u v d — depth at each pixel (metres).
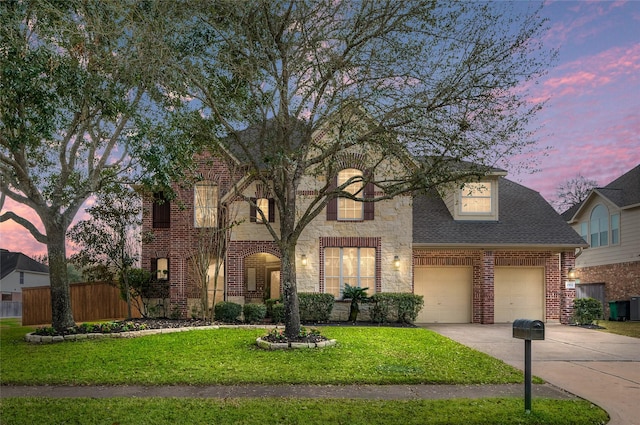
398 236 22.47
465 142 14.34
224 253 22.31
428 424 7.78
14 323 26.31
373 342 15.30
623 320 27.05
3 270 54.88
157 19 13.38
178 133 15.13
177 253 23.02
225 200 22.42
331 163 14.97
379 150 16.55
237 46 14.83
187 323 19.86
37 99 13.25
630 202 27.70
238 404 8.81
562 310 22.86
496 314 23.31
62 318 16.98
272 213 23.22
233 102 15.59
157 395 9.57
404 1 14.07
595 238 31.36
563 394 9.92
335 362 12.35
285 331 15.05
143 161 15.42
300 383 10.53
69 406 8.65
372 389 10.15
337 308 22.05
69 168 17.48
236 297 22.78
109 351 13.68
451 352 14.01
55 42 14.02
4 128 14.38
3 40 12.70
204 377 10.80
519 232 23.11
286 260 15.27
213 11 14.48
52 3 13.62
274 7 14.93
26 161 16.91
